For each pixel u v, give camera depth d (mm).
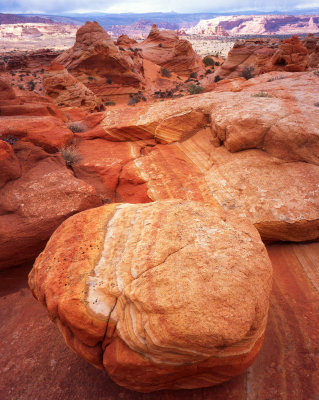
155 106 12383
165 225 4602
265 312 3662
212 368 3537
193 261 3928
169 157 10234
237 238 4426
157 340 3191
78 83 32406
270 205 7293
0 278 6883
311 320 5070
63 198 7672
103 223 4906
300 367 4332
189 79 61281
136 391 4188
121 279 3863
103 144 11445
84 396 4227
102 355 3762
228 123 9398
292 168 8227
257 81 20719
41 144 9898
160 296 3498
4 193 7645
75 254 4348
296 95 12250
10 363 4820
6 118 10742
